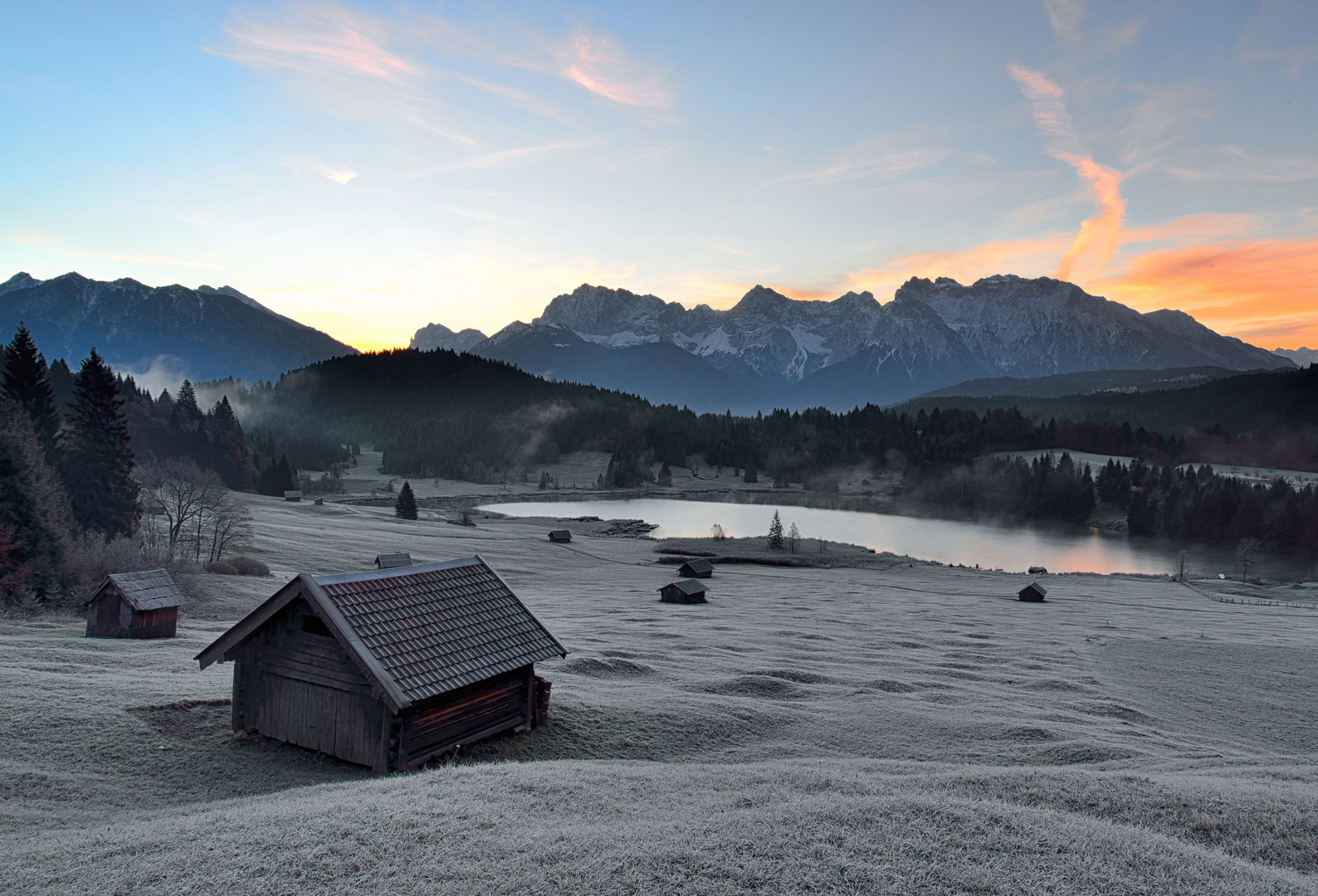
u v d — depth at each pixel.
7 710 24.06
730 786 20.22
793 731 31.28
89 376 79.81
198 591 59.19
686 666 43.56
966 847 15.02
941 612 79.31
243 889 13.14
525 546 129.38
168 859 14.30
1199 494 196.50
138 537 73.19
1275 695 46.09
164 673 32.22
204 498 78.44
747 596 88.19
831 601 86.25
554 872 13.53
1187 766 26.81
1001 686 44.34
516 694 27.00
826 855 14.44
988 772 21.34
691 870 13.72
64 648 36.53
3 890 13.20
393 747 21.95
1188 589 111.06
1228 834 16.86
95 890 13.18
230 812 17.25
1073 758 28.67
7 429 60.00
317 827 15.66
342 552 100.00
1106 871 14.09
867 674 44.75
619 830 15.70
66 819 17.73
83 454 77.56
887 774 22.94
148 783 20.81
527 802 17.61
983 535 192.00
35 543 54.84
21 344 80.75
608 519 192.75
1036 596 92.75
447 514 193.38
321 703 23.28
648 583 96.00
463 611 26.61
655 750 27.56
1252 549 155.38
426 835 15.26
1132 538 191.88
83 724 23.70
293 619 24.08
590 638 52.16
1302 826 17.22
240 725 24.69
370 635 22.95
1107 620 78.38
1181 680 49.38
